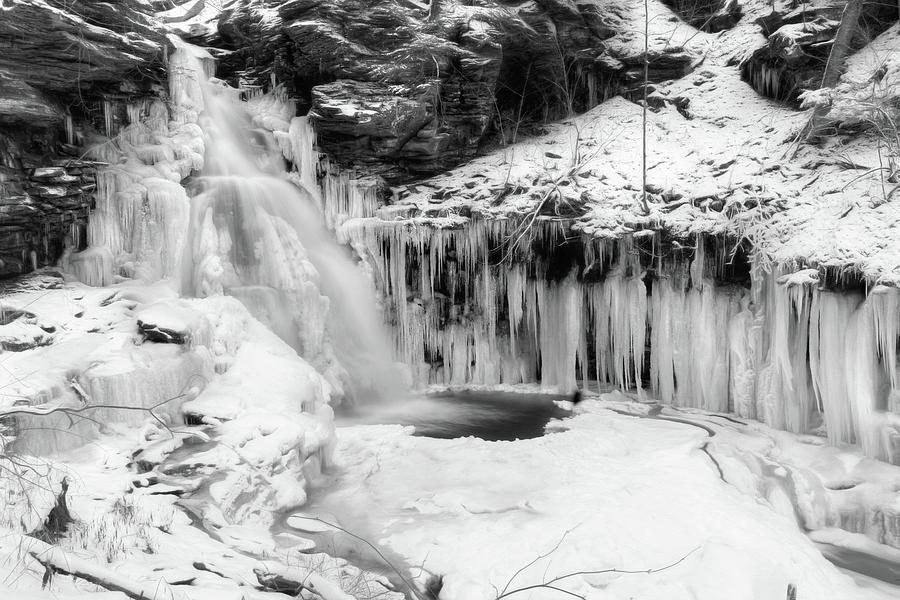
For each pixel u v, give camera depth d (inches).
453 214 556.4
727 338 478.6
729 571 243.8
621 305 519.5
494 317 563.5
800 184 493.0
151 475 283.3
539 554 262.1
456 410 502.3
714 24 720.3
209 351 382.6
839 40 526.3
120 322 372.5
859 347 395.2
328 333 513.7
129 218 457.4
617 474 346.9
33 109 398.0
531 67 666.2
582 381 564.4
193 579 187.8
